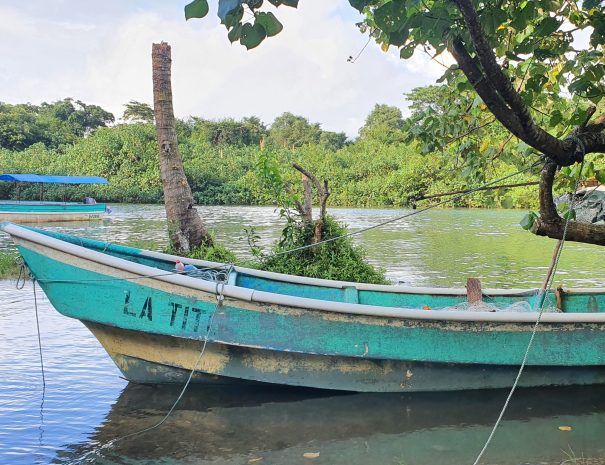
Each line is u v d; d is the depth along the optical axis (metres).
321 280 7.30
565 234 4.18
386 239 21.83
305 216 9.86
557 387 6.01
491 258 16.36
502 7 3.93
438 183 41.19
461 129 5.74
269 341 5.67
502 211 38.78
